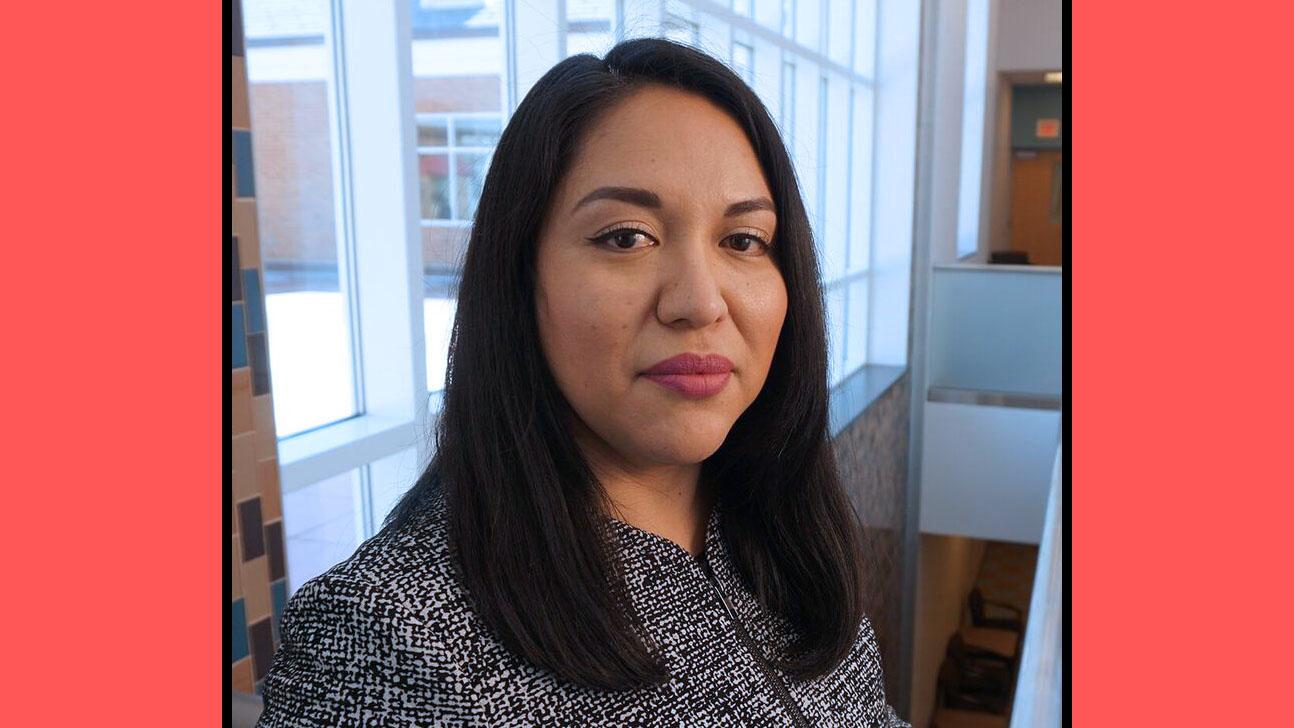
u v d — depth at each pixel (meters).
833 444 0.89
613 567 0.71
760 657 0.79
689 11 2.88
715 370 0.68
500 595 0.65
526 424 0.69
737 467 0.86
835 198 4.91
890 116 5.13
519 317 0.70
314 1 1.66
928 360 5.39
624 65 0.72
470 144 2.04
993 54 9.07
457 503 0.68
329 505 1.73
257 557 1.28
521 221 0.69
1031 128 11.18
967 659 7.23
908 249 5.19
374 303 1.78
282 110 1.60
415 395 1.80
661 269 0.67
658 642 0.72
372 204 1.75
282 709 0.64
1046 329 5.27
